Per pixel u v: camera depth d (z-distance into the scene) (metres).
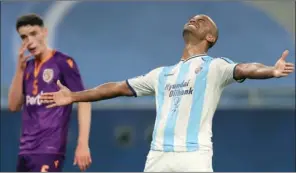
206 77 16.53
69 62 22.59
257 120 38.28
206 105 16.39
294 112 38.00
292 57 38.28
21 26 22.55
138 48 39.06
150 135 37.91
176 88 16.91
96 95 17.81
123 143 38.00
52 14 39.25
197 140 16.22
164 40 39.19
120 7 39.69
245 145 38.34
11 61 38.06
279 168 38.16
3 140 37.84
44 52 22.69
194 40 17.52
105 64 38.66
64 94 17.86
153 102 38.06
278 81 37.62
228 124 38.34
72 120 37.88
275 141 38.22
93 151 37.97
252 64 15.71
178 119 16.50
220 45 38.94
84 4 39.69
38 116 22.20
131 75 38.44
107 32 39.38
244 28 39.22
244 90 37.81
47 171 21.92
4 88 37.25
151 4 39.66
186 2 39.66
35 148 22.08
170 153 16.41
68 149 37.62
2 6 39.19
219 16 39.50
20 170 22.39
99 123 38.12
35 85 22.48
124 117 38.09
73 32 39.16
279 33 38.91
